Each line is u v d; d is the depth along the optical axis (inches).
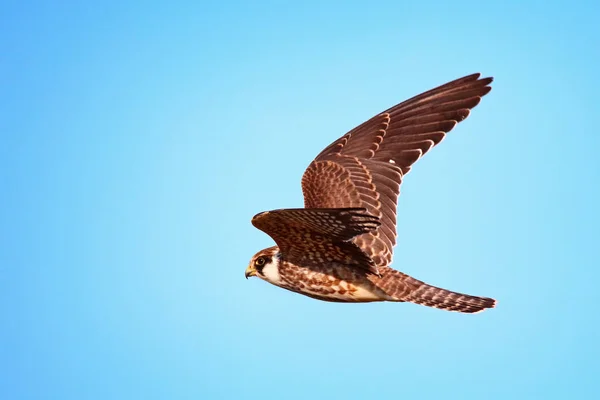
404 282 507.5
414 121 550.3
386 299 512.1
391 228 519.5
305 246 488.4
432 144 538.9
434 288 504.7
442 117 543.8
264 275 533.3
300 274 517.7
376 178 534.3
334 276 511.2
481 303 492.7
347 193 530.0
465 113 539.8
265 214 418.3
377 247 514.3
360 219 401.1
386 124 556.7
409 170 536.1
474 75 548.4
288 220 430.3
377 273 486.3
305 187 542.6
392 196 528.1
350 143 559.5
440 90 553.0
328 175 541.6
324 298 526.3
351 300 519.5
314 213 405.1
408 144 543.8
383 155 544.4
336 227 419.8
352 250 479.8
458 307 493.7
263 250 539.2
